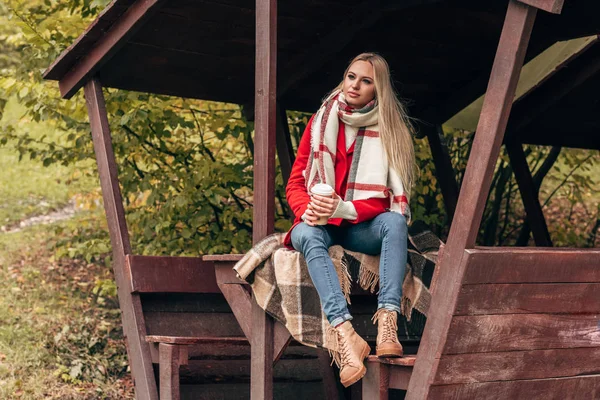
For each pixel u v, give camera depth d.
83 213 10.07
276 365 5.20
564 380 3.58
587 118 6.29
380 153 3.78
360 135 3.83
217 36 5.00
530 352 3.44
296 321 3.56
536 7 3.07
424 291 3.78
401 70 5.65
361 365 3.33
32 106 6.75
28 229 9.45
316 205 3.50
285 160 5.72
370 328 4.66
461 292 3.17
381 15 4.90
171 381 4.28
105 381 6.31
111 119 6.68
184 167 6.78
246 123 6.59
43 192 10.88
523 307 3.37
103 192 5.10
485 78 5.76
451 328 3.19
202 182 6.48
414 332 4.04
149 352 4.71
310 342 3.51
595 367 3.66
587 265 3.49
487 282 3.23
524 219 8.12
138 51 5.04
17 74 6.73
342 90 3.90
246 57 5.30
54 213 10.22
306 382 5.27
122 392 6.16
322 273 3.45
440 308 3.23
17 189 10.94
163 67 5.26
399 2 4.74
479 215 3.21
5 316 7.09
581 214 9.52
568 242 8.38
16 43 7.16
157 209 6.84
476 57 5.59
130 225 6.98
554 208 9.67
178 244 6.63
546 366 3.50
